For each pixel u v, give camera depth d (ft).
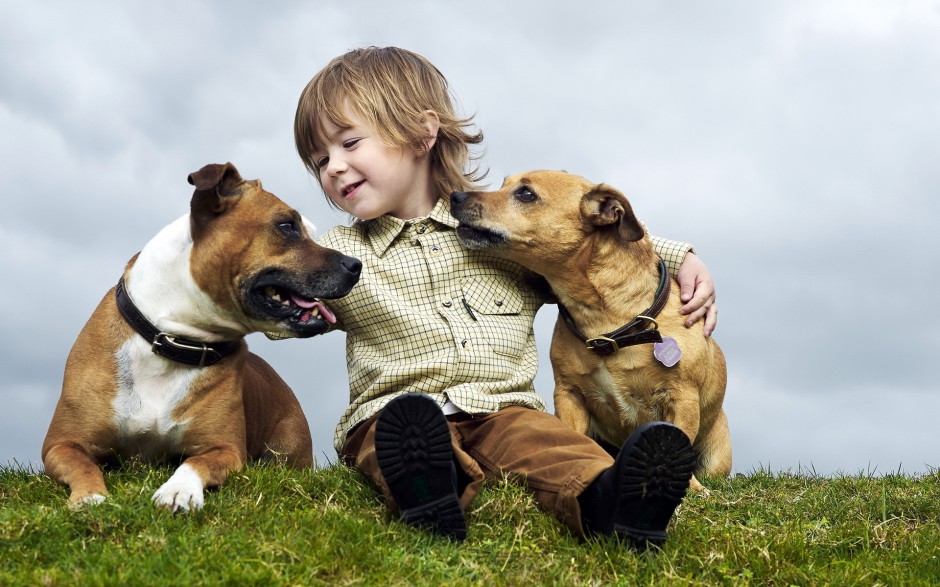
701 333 17.71
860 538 13.80
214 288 13.98
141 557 10.38
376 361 15.81
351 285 14.38
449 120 17.85
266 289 14.39
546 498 13.17
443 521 12.14
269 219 14.15
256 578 9.84
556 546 12.36
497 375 15.57
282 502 12.86
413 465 11.97
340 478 13.92
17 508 12.46
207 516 11.95
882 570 12.47
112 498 12.09
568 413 18.16
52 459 13.52
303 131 17.16
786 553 12.78
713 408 19.44
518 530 12.44
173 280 14.11
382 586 10.27
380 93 16.79
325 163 17.12
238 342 15.21
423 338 15.61
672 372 17.34
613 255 17.12
